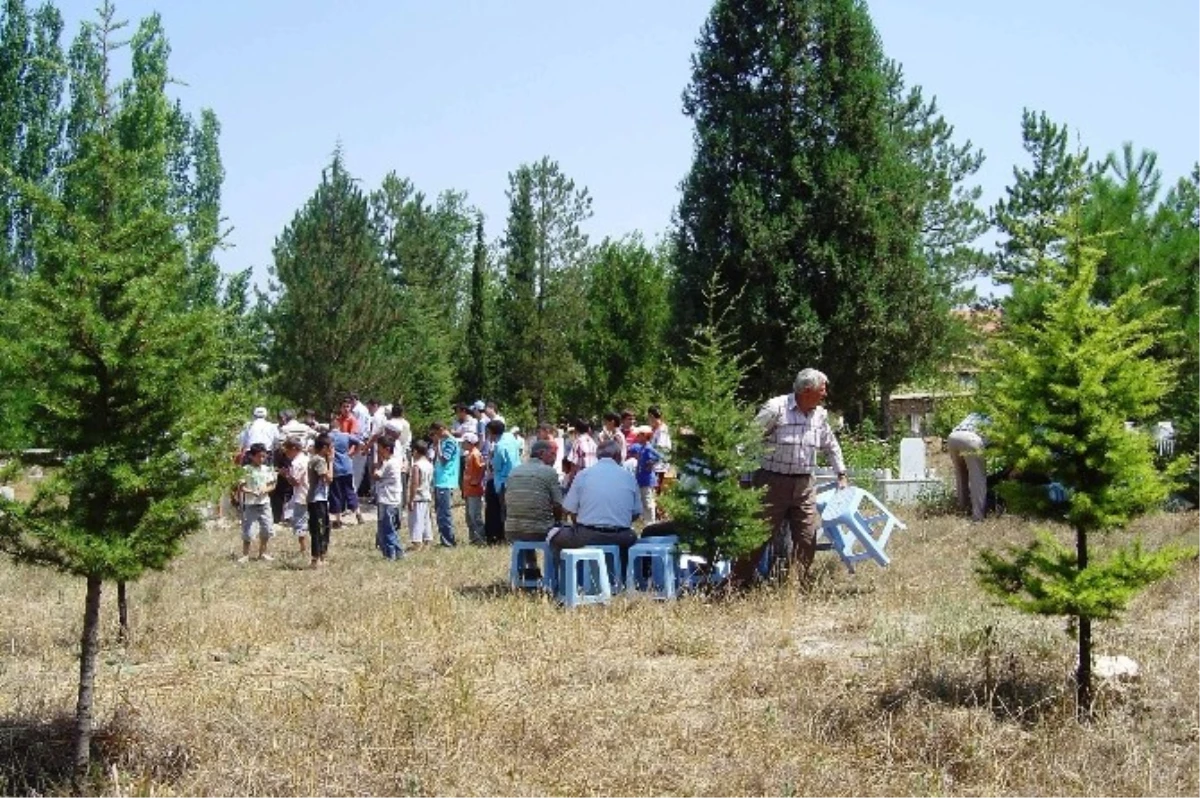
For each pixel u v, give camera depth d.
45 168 36.22
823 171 30.41
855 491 13.65
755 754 7.18
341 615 12.22
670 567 13.03
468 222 79.88
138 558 6.83
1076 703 7.86
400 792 6.55
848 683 8.53
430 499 20.59
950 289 39.38
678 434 12.99
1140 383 7.96
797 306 29.92
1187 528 16.36
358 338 38.38
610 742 7.41
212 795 6.50
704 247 30.92
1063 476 7.98
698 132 31.78
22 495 7.22
